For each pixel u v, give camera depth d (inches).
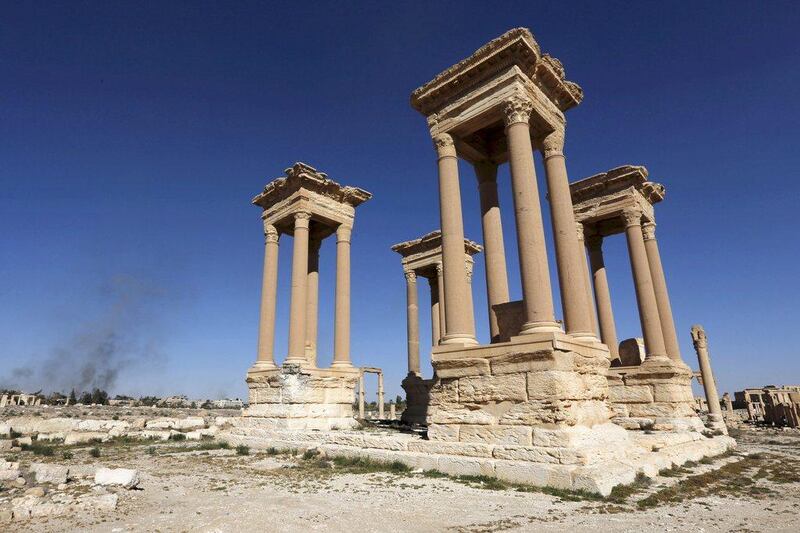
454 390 690.8
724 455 852.0
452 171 820.6
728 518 414.0
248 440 1030.4
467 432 655.8
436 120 858.8
